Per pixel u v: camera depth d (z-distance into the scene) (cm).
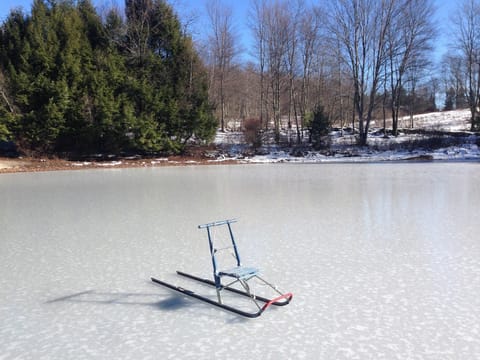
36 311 445
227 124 4556
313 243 686
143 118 2731
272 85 3650
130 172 2108
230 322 406
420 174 1716
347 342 362
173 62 2967
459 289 474
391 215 891
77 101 2656
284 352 348
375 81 3203
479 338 363
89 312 439
